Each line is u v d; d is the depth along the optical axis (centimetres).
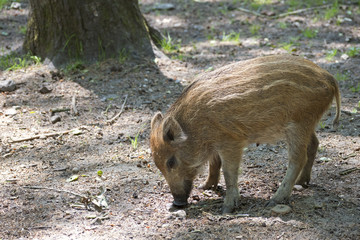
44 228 618
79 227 620
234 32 1484
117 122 955
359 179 728
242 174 766
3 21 1540
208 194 722
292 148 660
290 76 643
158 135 645
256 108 634
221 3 1766
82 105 1022
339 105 695
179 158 651
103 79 1134
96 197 690
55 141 879
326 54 1272
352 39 1389
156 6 1720
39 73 1157
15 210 661
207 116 639
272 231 589
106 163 805
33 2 1190
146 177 759
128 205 678
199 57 1285
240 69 656
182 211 647
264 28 1511
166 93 1077
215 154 684
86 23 1184
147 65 1203
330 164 782
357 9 1650
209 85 650
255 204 670
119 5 1207
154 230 608
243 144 654
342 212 634
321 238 571
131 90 1089
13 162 805
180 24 1562
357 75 1150
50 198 695
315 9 1652
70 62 1188
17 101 1036
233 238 579
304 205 654
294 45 1355
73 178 749
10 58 1238
